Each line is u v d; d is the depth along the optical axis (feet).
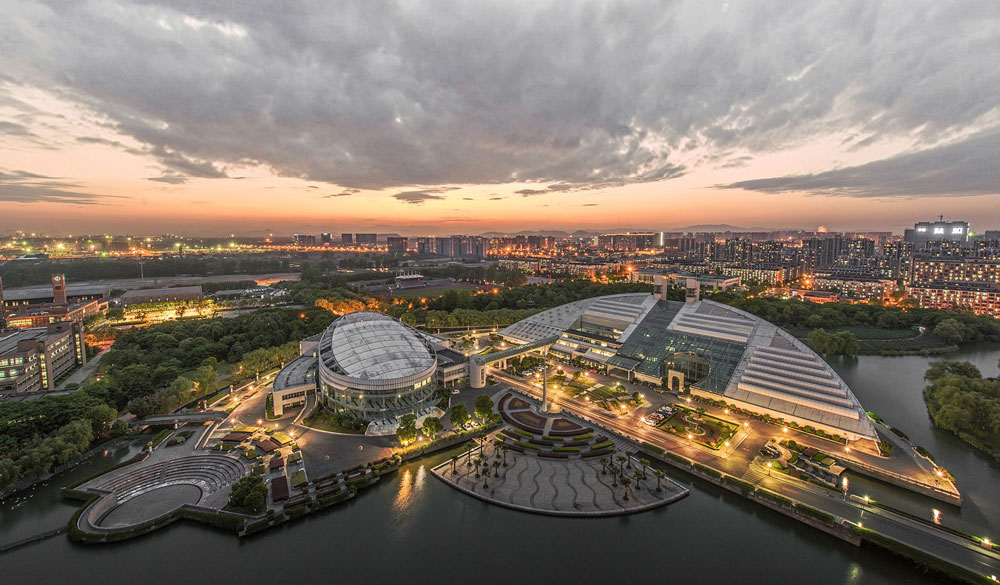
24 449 386.73
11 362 553.23
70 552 309.63
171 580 287.28
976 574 280.10
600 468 413.18
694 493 379.96
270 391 595.88
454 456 439.63
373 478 393.50
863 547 317.83
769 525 342.03
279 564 301.43
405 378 510.58
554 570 298.56
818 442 448.24
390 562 304.71
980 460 427.33
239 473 399.03
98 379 602.03
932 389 579.48
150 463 409.49
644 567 300.81
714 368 586.86
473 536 329.72
